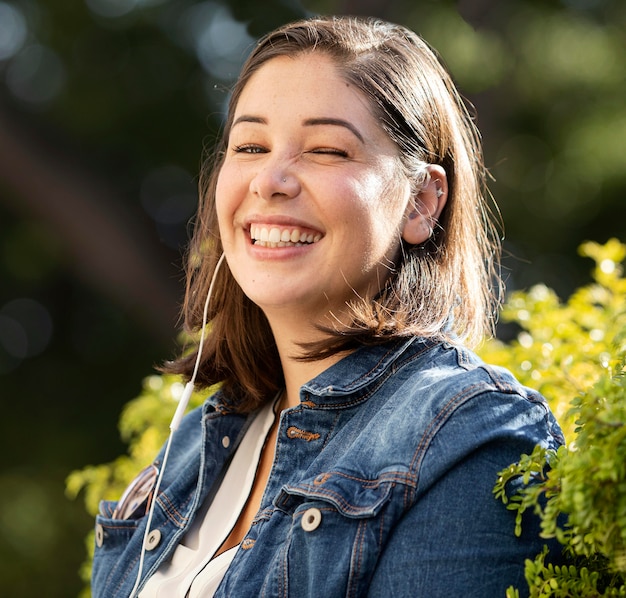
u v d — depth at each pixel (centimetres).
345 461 177
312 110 193
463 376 179
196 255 237
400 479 169
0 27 901
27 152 875
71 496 308
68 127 891
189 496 215
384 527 168
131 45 893
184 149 886
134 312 949
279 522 182
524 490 163
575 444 156
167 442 227
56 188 882
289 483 189
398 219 198
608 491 145
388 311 196
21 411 956
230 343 222
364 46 201
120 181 911
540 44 814
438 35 760
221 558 193
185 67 885
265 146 198
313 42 200
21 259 960
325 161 193
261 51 206
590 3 859
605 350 238
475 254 215
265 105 196
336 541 169
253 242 201
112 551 221
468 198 213
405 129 199
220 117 871
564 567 160
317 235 193
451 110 211
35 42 901
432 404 174
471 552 165
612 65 832
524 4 828
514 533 167
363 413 190
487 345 276
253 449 215
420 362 192
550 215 861
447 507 167
